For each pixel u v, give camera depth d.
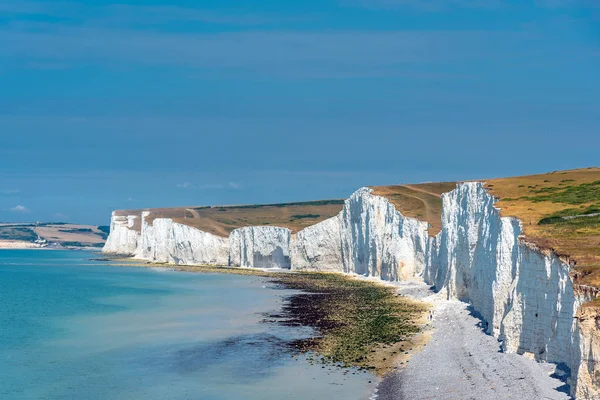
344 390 40.00
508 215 53.09
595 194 63.56
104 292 99.81
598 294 32.50
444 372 40.88
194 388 41.59
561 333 37.06
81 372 45.94
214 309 77.38
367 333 57.03
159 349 53.47
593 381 29.73
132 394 40.41
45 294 97.62
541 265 40.56
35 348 54.22
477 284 61.31
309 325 63.62
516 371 37.69
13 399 39.44
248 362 48.34
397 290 92.25
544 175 84.19
